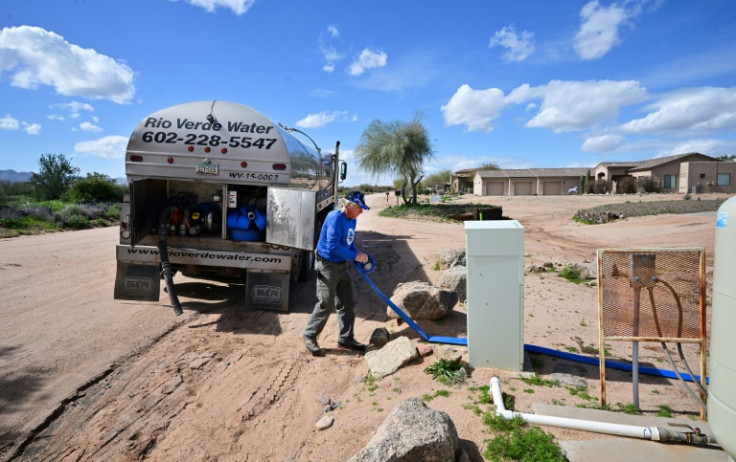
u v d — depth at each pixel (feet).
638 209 83.66
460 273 22.61
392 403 12.32
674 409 11.66
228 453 10.59
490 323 13.74
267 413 12.37
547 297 23.52
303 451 10.57
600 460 9.26
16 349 16.06
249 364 15.48
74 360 15.28
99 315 20.16
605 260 11.78
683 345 17.04
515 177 194.59
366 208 15.85
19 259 33.30
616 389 12.99
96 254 36.81
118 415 12.12
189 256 21.21
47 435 11.15
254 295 21.22
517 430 10.28
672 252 11.27
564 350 16.29
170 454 10.54
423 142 107.55
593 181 187.42
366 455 8.81
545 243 52.80
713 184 153.99
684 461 9.19
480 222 14.78
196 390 13.60
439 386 12.94
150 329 18.57
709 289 24.30
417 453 8.78
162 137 20.77
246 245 21.20
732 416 7.55
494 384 12.09
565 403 11.82
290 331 18.92
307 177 28.86
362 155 111.04
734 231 7.50
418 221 82.28
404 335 17.62
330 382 14.06
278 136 20.68
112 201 95.76
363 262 16.29
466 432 10.44
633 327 11.51
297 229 20.26
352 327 16.75
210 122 20.77
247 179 20.84
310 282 28.43
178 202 21.99
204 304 22.41
